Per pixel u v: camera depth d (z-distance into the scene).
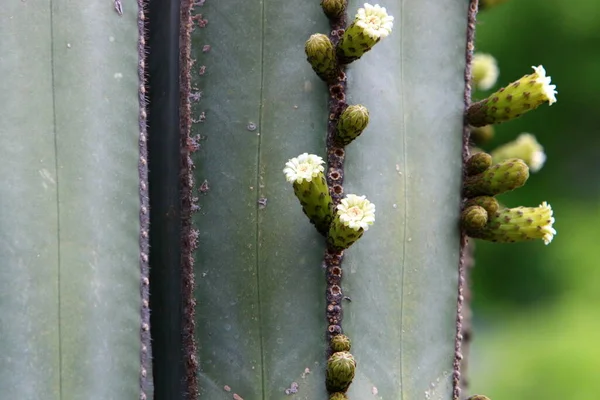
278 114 0.88
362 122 0.86
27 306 0.84
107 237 0.85
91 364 0.84
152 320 0.88
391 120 0.89
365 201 0.85
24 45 0.85
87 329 0.84
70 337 0.84
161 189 0.89
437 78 0.91
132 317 0.85
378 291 0.87
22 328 0.84
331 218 0.86
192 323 0.87
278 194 0.87
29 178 0.85
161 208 0.88
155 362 0.88
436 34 0.91
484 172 0.91
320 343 0.86
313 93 0.88
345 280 0.87
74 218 0.85
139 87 0.87
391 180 0.89
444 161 0.91
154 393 0.88
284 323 0.86
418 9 0.91
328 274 0.87
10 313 0.84
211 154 0.88
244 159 0.87
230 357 0.86
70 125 0.85
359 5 0.89
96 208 0.85
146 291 0.86
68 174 0.85
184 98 0.88
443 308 0.89
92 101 0.86
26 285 0.84
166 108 0.89
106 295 0.85
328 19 0.88
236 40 0.88
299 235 0.87
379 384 0.87
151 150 0.89
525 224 0.91
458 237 0.91
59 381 0.84
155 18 0.91
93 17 0.87
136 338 0.85
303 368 0.86
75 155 0.85
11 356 0.83
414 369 0.88
